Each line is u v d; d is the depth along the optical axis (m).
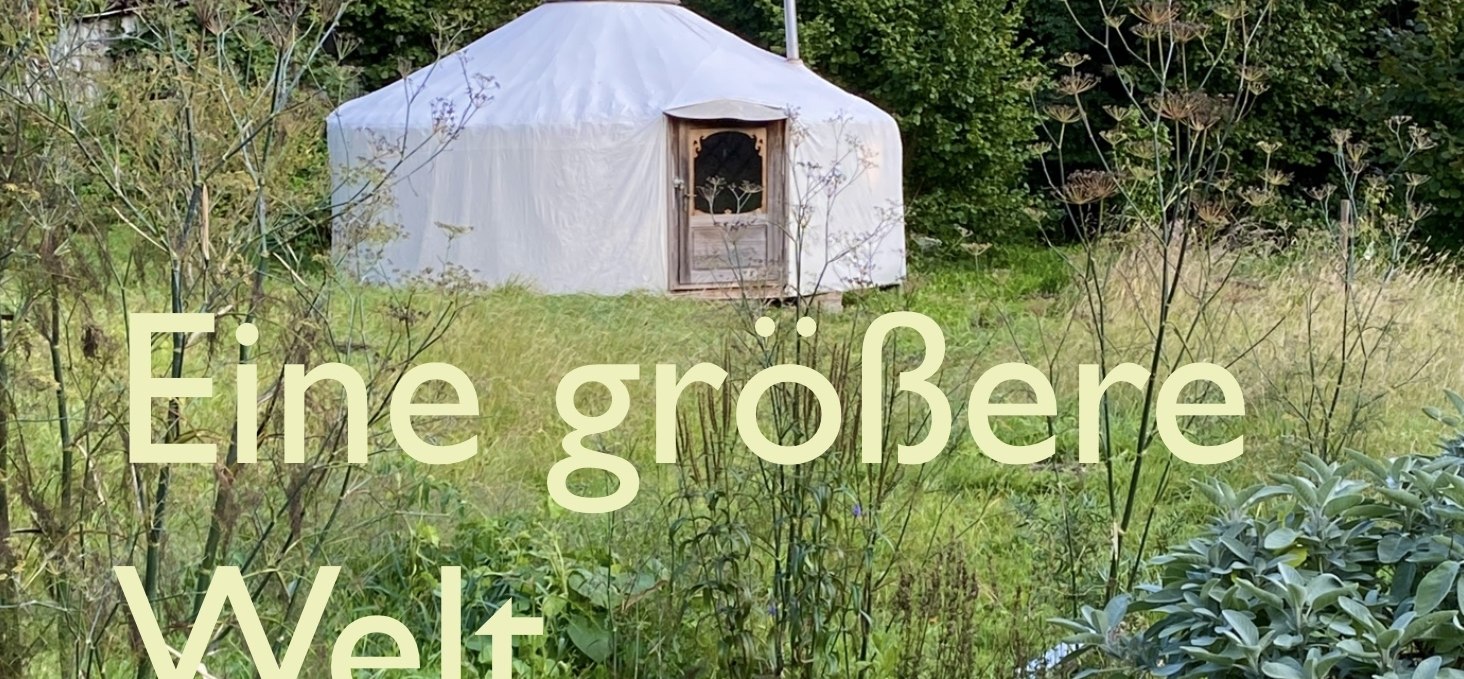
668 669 3.79
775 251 11.98
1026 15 17.67
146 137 2.75
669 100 11.76
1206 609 2.70
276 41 2.85
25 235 2.79
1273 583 2.67
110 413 2.78
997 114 15.17
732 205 12.04
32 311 2.88
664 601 3.84
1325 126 17.14
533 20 12.99
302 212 3.09
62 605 2.83
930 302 11.49
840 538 3.70
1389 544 2.70
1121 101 17.28
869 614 3.66
